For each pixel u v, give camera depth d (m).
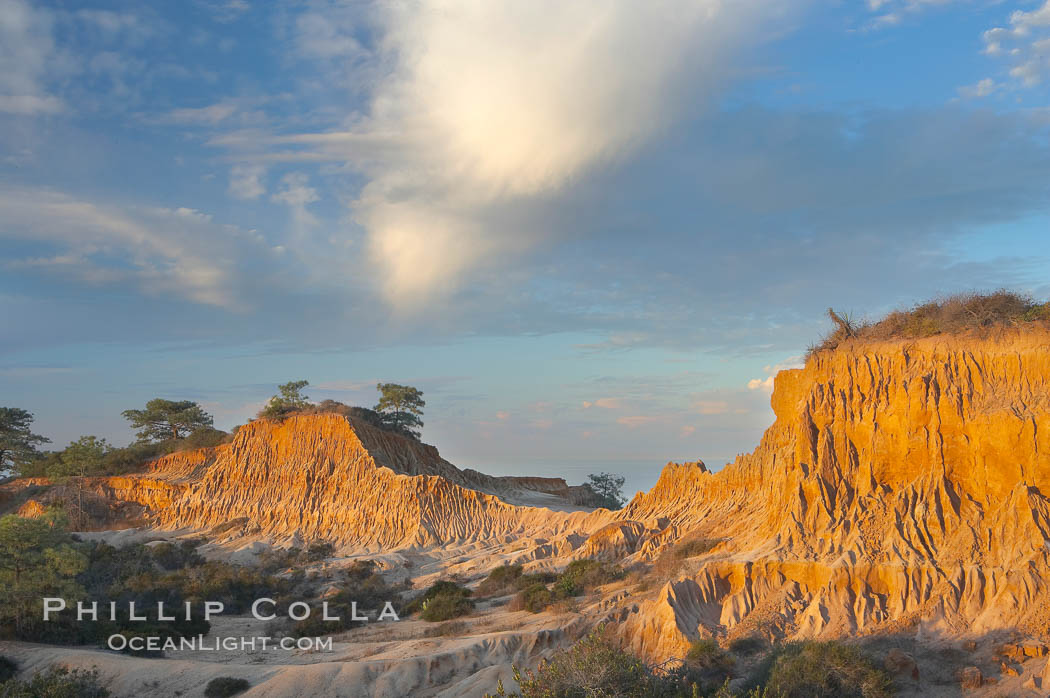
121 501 96.69
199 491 90.19
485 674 31.42
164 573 67.12
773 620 28.61
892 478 30.42
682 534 45.03
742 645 27.62
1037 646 22.89
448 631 40.38
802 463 32.59
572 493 98.00
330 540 75.00
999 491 27.38
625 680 24.69
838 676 23.95
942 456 29.05
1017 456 27.12
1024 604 24.48
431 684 32.69
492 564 58.38
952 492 28.52
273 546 75.50
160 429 116.50
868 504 30.27
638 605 33.00
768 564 30.52
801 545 30.47
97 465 102.75
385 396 96.69
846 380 32.88
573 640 33.34
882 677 23.34
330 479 82.00
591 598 39.78
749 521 38.47
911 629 25.67
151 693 35.16
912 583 26.78
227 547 76.88
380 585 56.88
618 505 107.25
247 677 35.69
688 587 31.08
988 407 28.34
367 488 78.50
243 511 84.62
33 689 34.00
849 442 31.77
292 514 80.88
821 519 30.94
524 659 32.75
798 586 29.59
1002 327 29.50
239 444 92.81
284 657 40.22
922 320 32.25
